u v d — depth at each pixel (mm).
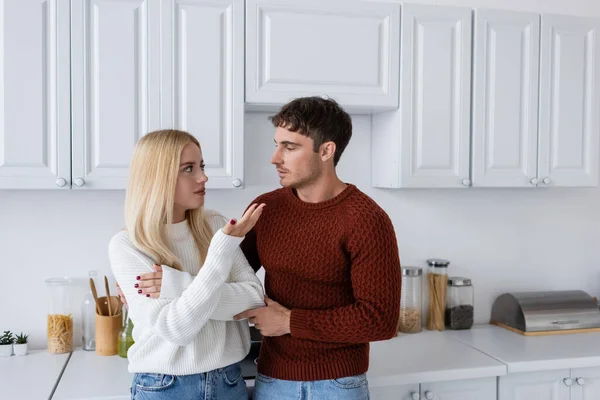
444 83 2395
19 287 2373
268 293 1685
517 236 2904
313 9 2230
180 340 1458
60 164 2043
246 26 2170
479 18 2418
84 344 2344
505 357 2268
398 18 2326
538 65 2508
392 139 2432
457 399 2176
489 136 2463
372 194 2693
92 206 2420
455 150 2430
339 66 2273
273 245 1604
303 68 2236
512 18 2461
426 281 2768
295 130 1513
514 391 2244
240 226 1470
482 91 2439
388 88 2334
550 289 2959
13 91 2002
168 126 2117
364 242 1505
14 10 1990
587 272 2994
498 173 2480
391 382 2041
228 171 2188
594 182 2607
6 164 2008
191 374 1544
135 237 1549
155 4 2090
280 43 2209
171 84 2115
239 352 1653
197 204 1605
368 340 1524
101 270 2434
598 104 2594
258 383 1675
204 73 2141
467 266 2840
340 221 1536
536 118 2516
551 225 2949
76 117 2049
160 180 1538
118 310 2328
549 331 2635
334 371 1570
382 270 1507
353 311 1503
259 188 2568
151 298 1488
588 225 3000
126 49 2078
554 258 2959
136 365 1561
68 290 2373
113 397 1814
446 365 2164
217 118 2158
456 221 2816
